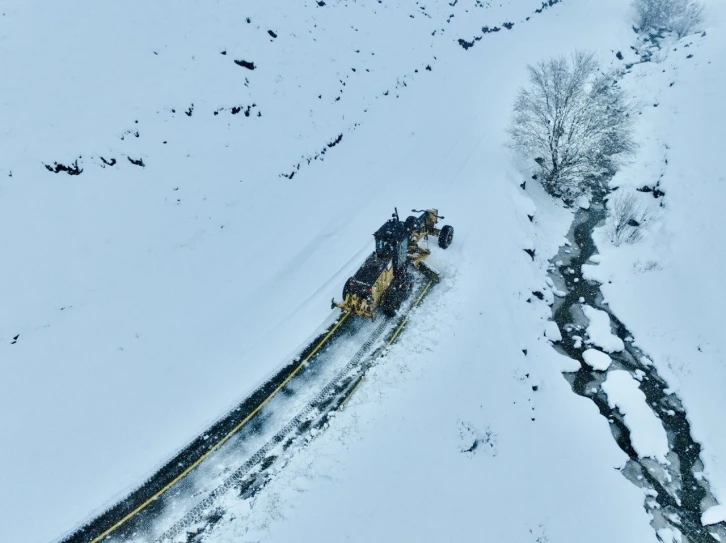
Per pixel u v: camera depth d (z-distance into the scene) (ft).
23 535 37.99
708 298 63.10
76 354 50.14
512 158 86.84
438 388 47.70
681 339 60.34
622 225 75.15
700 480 47.83
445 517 38.99
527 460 44.96
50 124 60.80
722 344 58.49
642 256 71.97
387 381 48.26
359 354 51.16
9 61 63.52
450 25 131.54
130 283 56.90
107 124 64.23
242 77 80.07
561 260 74.69
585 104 80.69
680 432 52.13
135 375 49.98
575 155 80.33
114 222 59.31
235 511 38.96
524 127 85.61
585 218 83.30
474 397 47.65
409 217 59.67
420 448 42.83
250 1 90.79
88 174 60.54
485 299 57.98
